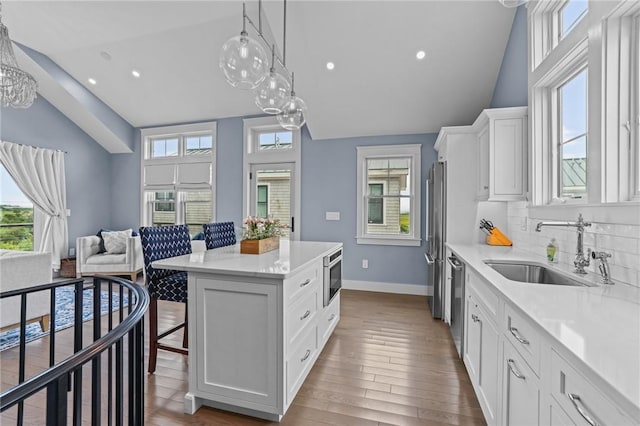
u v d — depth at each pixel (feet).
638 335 2.91
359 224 15.06
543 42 7.63
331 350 8.54
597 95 4.89
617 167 4.72
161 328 10.14
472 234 10.52
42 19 12.14
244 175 16.70
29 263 9.46
